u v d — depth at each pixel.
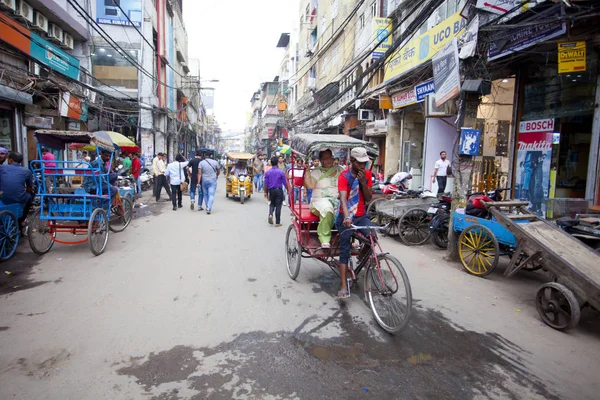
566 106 7.79
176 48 34.31
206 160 11.41
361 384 2.97
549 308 4.12
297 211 5.58
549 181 8.23
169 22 30.36
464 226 6.27
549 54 7.89
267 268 5.98
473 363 3.32
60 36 16.34
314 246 5.10
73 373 3.02
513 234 5.09
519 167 9.14
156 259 6.34
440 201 7.85
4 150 6.71
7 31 10.80
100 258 6.34
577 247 4.70
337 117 22.81
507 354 3.50
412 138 15.64
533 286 5.41
